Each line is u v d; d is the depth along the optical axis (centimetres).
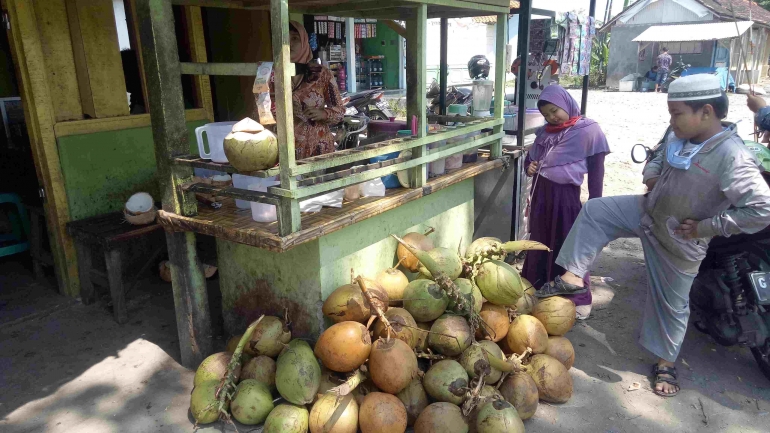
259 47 518
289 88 233
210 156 276
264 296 314
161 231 418
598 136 360
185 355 326
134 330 372
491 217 459
